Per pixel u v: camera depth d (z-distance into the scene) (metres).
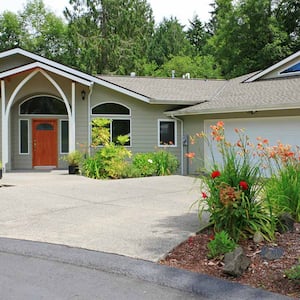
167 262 5.06
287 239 5.59
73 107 16.58
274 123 14.28
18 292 4.21
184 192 10.95
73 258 5.22
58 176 14.94
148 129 17.81
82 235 6.35
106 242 5.92
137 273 4.68
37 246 5.77
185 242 5.81
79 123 17.53
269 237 5.55
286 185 6.54
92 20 37.03
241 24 31.16
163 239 5.97
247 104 14.56
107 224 7.06
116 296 4.11
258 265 4.78
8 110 16.34
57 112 18.47
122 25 37.59
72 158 15.86
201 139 16.94
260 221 5.63
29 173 16.11
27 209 8.48
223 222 5.66
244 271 4.57
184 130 17.81
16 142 18.22
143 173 15.44
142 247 5.62
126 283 4.46
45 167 18.50
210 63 39.38
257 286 4.25
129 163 16.00
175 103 17.22
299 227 6.09
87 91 17.55
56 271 4.85
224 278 4.48
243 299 3.93
